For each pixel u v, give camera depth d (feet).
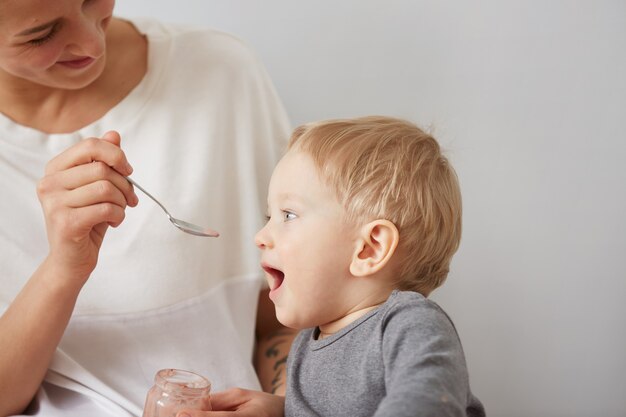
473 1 5.71
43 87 4.42
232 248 4.80
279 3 5.82
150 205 4.48
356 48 5.81
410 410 2.54
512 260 5.83
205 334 4.48
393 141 3.59
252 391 3.88
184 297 4.45
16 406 4.00
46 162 4.40
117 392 4.14
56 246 3.71
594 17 5.65
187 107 4.74
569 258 5.81
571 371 5.87
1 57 3.82
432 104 5.79
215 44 4.99
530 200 5.79
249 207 4.83
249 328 4.76
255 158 4.94
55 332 3.91
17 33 3.65
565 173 5.76
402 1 5.74
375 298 3.51
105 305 4.32
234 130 4.90
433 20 5.74
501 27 5.71
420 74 5.78
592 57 5.68
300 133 3.92
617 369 5.84
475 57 5.74
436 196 3.55
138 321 4.36
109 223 3.70
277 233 3.60
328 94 5.86
